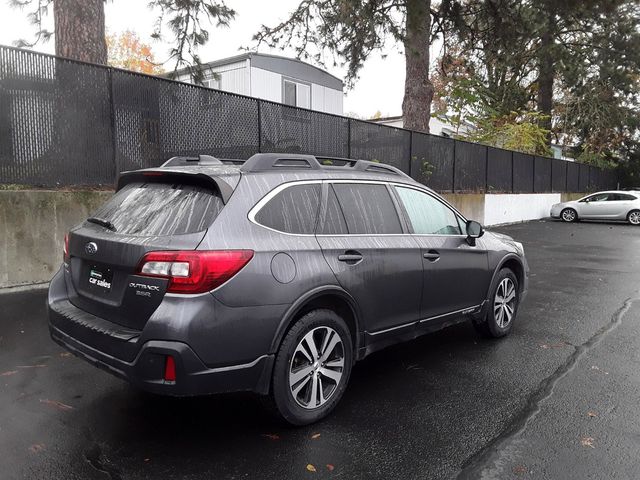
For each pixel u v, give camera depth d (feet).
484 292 16.76
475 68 83.87
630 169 118.83
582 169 97.96
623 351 16.58
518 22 55.57
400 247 13.46
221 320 9.66
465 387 13.62
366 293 12.39
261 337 10.20
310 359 11.25
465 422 11.61
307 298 10.89
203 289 9.53
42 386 13.08
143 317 9.79
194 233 9.95
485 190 61.46
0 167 21.29
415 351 16.61
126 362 9.73
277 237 10.87
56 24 28.35
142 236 10.29
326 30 50.49
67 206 22.68
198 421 11.46
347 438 10.83
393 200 14.14
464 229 16.58
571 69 91.86
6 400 12.23
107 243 10.58
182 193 10.94
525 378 14.28
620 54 91.20
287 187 11.63
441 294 14.87
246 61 48.67
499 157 64.54
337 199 12.62
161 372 9.43
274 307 10.35
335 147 37.45
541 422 11.62
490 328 17.40
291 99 53.11
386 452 10.29
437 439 10.84
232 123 29.63
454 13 52.08
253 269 10.12
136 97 25.18
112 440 10.55
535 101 105.40
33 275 21.89
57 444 10.33
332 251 11.71
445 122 82.38
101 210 12.13
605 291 26.07
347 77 52.65
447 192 52.70
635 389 13.50
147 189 11.65
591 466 9.84
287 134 33.19
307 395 11.31
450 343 17.46
